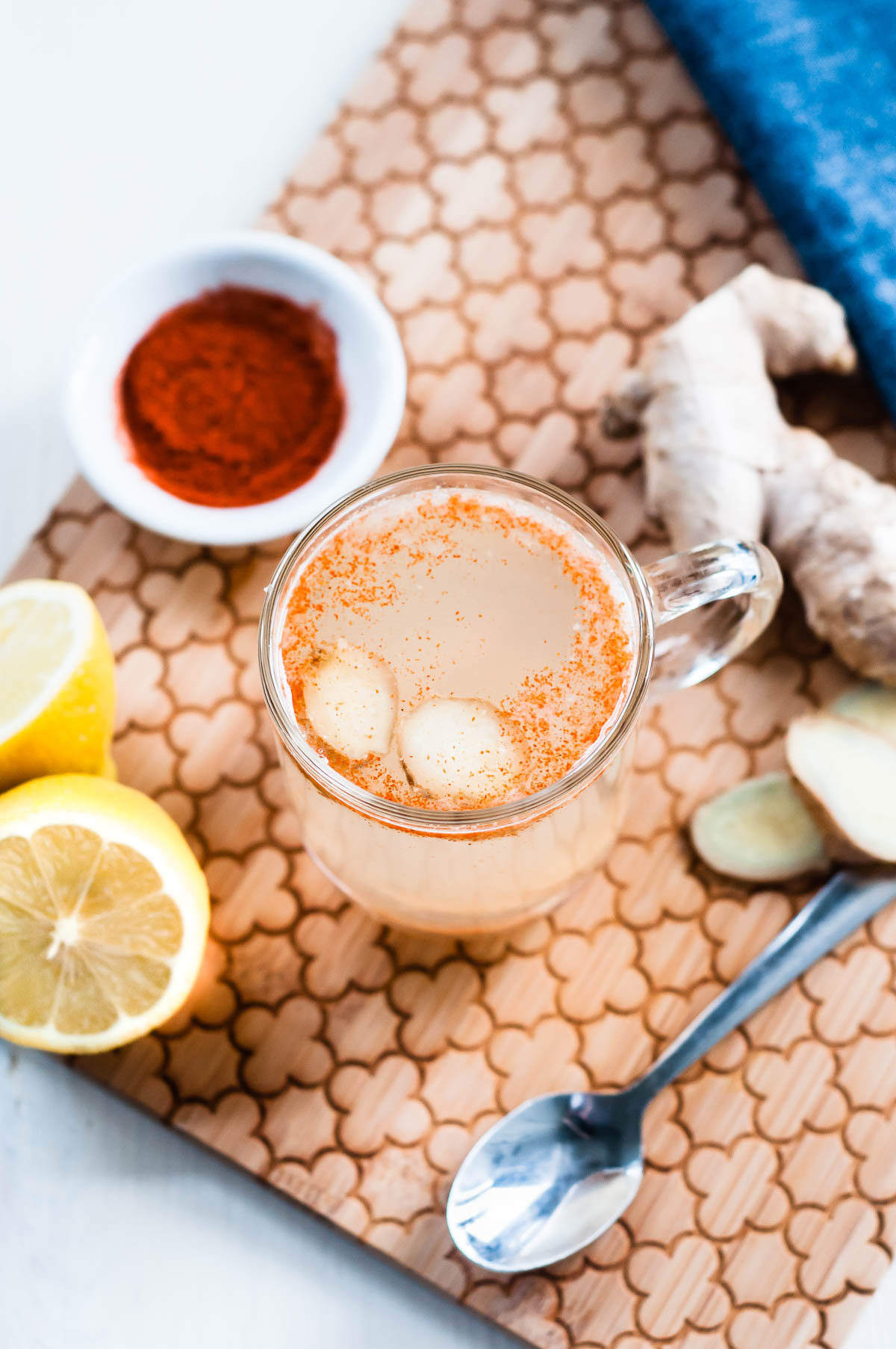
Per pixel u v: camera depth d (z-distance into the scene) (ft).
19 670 1.50
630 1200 1.47
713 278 1.65
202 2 1.75
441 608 1.32
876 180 1.58
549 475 1.62
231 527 1.54
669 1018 1.53
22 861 1.45
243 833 1.57
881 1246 1.48
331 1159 1.50
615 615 1.32
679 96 1.67
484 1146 1.48
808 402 1.62
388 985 1.54
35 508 1.67
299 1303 1.53
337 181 1.67
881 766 1.52
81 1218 1.54
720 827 1.54
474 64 1.68
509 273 1.65
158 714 1.59
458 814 1.25
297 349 1.62
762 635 1.58
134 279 1.58
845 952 1.53
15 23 1.75
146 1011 1.47
